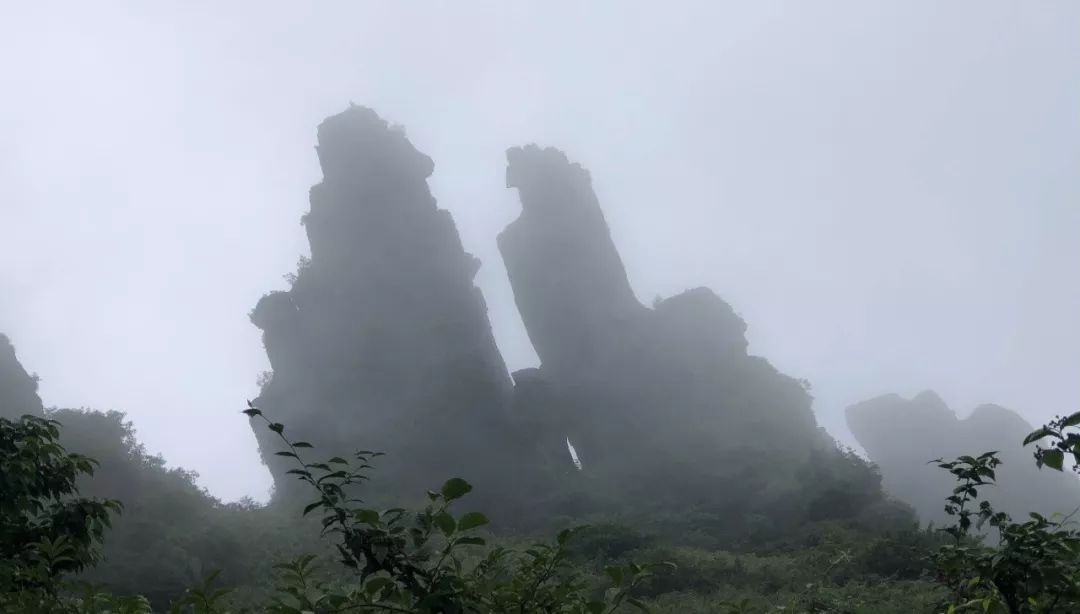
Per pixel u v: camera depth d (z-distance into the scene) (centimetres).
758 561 3347
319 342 7194
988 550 470
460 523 402
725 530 5359
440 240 7862
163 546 3325
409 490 6075
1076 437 410
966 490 493
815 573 2786
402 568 404
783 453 6253
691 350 7338
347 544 400
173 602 496
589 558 3278
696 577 2909
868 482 5506
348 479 419
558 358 7794
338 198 7862
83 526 742
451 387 6725
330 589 419
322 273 7588
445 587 398
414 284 7456
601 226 8406
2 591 596
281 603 412
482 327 7775
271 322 7325
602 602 440
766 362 7375
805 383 7431
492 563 454
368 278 7469
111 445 4166
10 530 709
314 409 6731
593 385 7369
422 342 7100
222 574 3297
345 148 8069
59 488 796
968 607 478
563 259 8119
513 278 8300
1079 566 455
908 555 2489
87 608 552
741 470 5941
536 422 6850
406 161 8144
